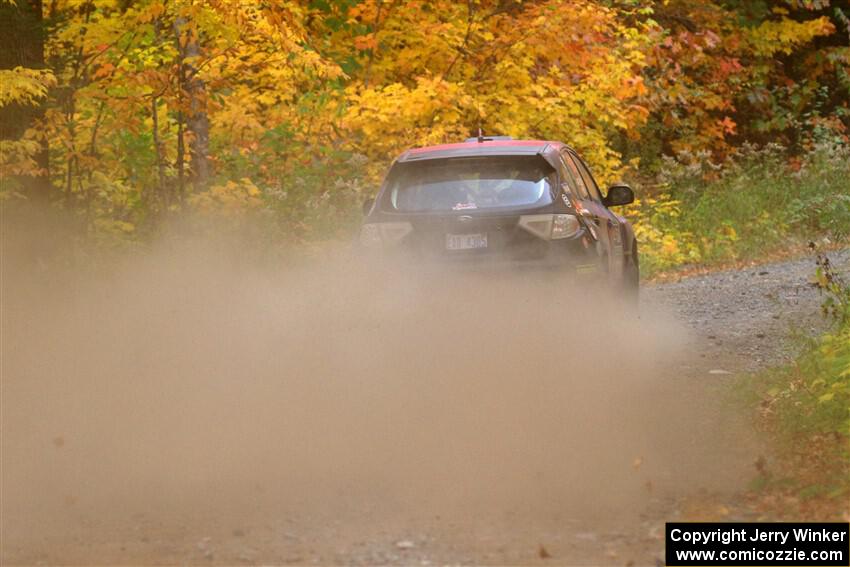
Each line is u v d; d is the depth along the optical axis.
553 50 35.84
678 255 36.06
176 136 29.12
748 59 55.97
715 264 36.19
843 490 12.66
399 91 32.12
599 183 36.88
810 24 53.97
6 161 22.72
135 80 25.80
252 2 26.66
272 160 30.34
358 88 33.53
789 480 13.12
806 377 16.81
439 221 18.70
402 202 19.09
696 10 50.84
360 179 30.91
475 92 35.41
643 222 37.25
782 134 57.78
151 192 28.27
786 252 37.50
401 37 35.97
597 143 36.72
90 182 25.23
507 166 19.11
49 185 23.66
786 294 27.28
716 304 26.73
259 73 30.98
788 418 15.25
